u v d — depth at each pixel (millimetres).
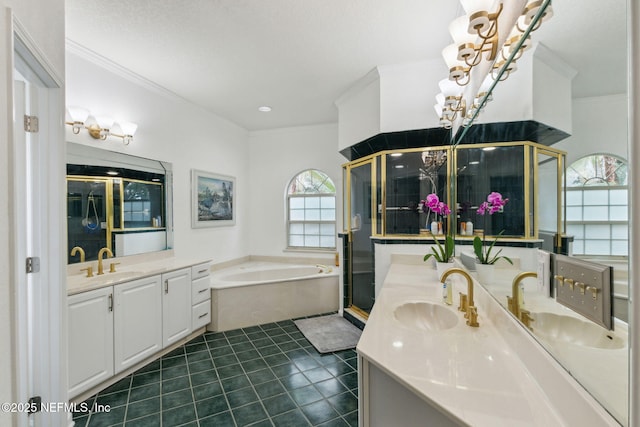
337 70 2758
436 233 2787
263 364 2428
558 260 792
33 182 1479
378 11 1962
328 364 2432
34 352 1476
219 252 4055
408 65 2637
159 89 3100
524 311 1032
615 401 552
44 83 1467
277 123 4367
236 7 1918
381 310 1555
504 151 1808
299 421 1754
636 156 440
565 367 731
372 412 1104
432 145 2793
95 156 2488
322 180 4535
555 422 723
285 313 3506
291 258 4523
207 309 3057
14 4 1065
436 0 1857
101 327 2002
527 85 1131
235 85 3074
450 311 1562
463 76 1461
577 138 717
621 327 528
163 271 2527
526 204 1346
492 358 1045
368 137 2912
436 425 922
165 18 2018
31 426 1457
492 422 728
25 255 1463
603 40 594
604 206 577
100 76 2539
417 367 985
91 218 2445
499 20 1158
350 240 3561
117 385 2119
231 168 4309
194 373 2287
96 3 1864
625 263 507
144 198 2947
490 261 1499
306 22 2070
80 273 2348
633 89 447
